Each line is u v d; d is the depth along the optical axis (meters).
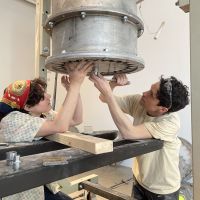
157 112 1.15
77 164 0.60
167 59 3.04
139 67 0.82
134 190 1.34
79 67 0.78
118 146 0.76
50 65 0.80
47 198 1.26
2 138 0.92
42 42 1.04
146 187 1.22
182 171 2.35
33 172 0.51
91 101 3.82
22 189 0.49
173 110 1.14
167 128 1.03
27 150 0.81
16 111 0.97
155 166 1.18
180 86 1.13
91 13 0.67
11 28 3.57
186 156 2.44
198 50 0.54
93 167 0.65
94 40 0.68
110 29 0.69
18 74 3.69
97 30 0.68
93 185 1.41
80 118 1.19
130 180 2.97
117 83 1.01
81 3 0.66
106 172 3.24
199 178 0.55
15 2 3.61
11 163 0.54
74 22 0.69
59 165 0.56
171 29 2.99
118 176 3.10
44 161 0.56
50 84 2.53
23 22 3.72
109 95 0.92
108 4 0.67
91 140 0.67
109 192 1.29
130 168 3.40
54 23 0.74
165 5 3.04
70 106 0.90
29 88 1.01
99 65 0.80
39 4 1.02
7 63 3.54
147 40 3.20
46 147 0.88
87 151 0.66
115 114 0.97
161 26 2.96
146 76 3.22
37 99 1.04
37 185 0.52
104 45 0.68
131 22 0.74
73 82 0.84
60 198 1.28
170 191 1.18
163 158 1.15
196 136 0.55
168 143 1.13
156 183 1.19
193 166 0.56
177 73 2.96
